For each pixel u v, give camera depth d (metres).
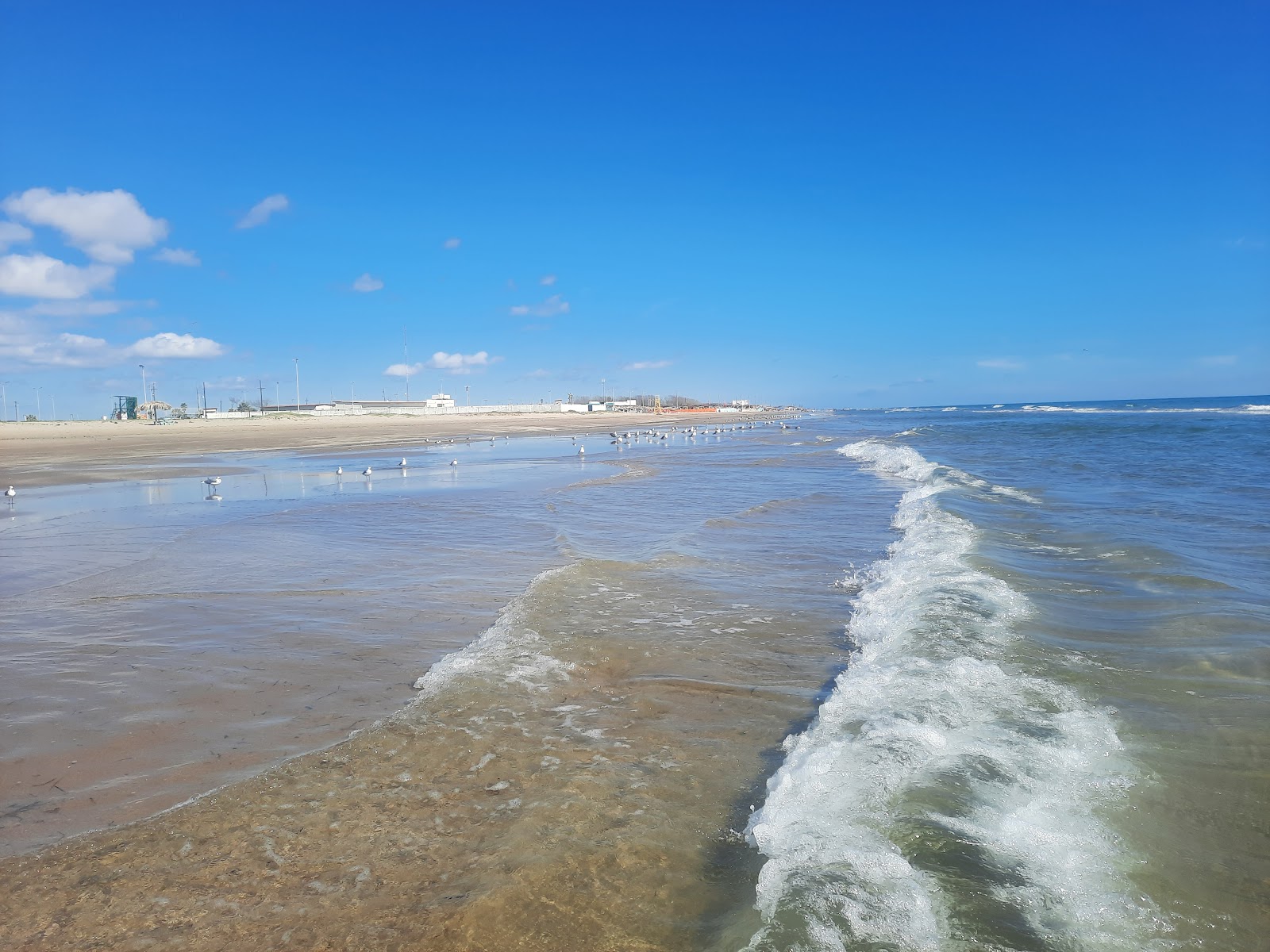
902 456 27.33
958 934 2.79
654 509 16.05
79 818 3.85
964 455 28.89
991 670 5.55
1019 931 2.80
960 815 3.61
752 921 2.93
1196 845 3.38
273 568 10.16
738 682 5.79
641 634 7.01
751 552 11.05
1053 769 4.08
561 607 7.96
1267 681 5.30
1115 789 3.86
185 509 16.95
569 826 3.71
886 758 4.20
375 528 13.67
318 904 3.13
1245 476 19.03
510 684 5.73
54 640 6.95
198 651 6.60
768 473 24.84
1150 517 12.67
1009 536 11.28
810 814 3.67
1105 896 3.02
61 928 2.99
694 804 3.93
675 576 9.48
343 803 3.96
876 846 3.37
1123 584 8.17
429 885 3.24
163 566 10.29
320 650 6.65
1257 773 4.01
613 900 3.13
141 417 96.25
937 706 4.93
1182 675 5.45
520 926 2.97
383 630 7.28
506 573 9.88
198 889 3.23
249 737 4.81
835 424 87.88
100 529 13.89
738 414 185.12
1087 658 5.84
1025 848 3.35
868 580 9.19
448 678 5.86
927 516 13.20
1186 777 3.98
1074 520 12.41
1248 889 3.07
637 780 4.21
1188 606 7.20
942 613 7.09
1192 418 61.16
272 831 3.68
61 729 4.96
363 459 35.38
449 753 4.56
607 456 35.41
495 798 4.01
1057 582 8.34
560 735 4.83
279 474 26.53
